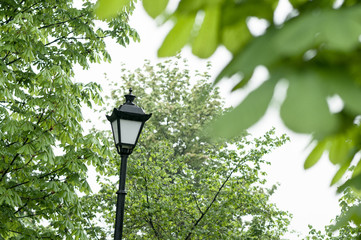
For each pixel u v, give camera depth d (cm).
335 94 46
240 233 1213
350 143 75
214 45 66
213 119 48
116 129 628
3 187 788
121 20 1002
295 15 55
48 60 1002
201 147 2197
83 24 1016
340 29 46
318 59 48
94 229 1113
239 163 1155
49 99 870
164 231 1180
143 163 1288
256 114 45
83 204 1145
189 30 66
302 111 43
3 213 829
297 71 48
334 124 42
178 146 2292
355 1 53
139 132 625
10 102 969
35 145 830
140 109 632
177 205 1180
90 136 895
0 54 977
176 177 1233
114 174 1234
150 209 1117
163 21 66
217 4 65
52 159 880
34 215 912
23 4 1040
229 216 1168
